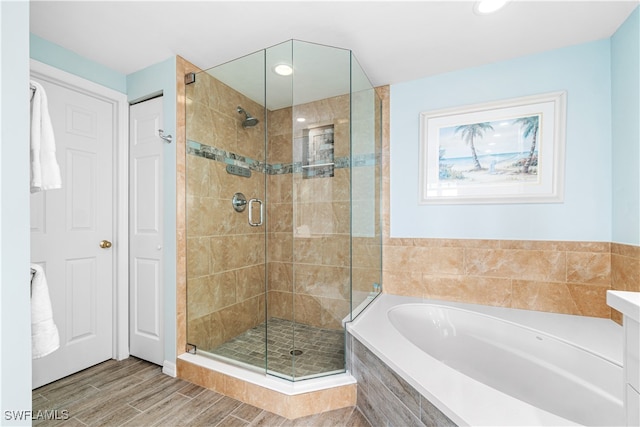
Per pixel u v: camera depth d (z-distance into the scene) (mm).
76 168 2047
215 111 2307
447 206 2287
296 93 2131
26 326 969
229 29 1757
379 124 2473
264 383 1688
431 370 1258
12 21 947
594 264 1872
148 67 2184
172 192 2072
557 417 943
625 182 1678
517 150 2055
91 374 2023
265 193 2344
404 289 2428
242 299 2488
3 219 921
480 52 1996
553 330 1675
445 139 2273
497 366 1810
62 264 1969
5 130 928
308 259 2119
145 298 2219
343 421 1583
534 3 1510
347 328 1821
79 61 2021
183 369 1975
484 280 2170
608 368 1334
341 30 1757
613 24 1688
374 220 2367
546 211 1991
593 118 1860
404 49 1961
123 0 1492
